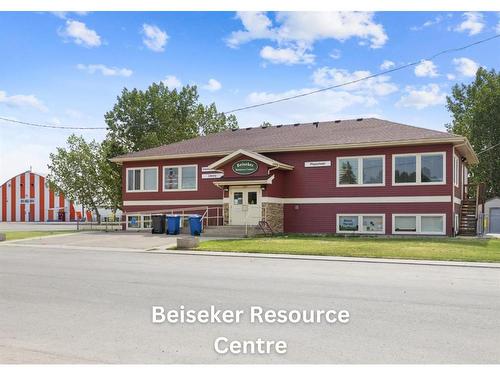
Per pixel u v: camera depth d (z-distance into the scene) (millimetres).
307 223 29688
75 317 8703
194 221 28891
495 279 13078
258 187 29641
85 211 72438
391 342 7141
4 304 9812
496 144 52562
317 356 6531
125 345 7051
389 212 27609
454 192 27078
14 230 40062
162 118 51812
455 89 61344
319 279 13023
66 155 49312
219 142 34656
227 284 12164
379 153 27953
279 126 36250
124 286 11883
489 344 7023
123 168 35938
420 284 12195
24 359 6398
